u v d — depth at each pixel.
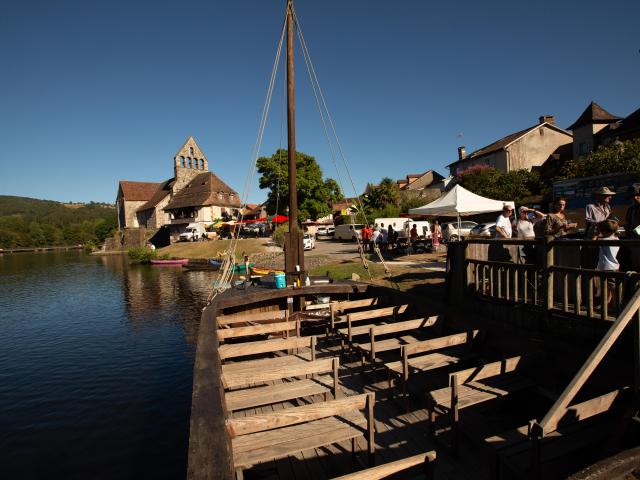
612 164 20.34
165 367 10.66
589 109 28.94
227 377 3.84
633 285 3.91
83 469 6.34
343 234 35.91
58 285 27.23
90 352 12.23
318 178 45.94
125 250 61.12
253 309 8.50
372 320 8.23
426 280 9.93
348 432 3.31
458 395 3.87
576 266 5.64
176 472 6.19
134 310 17.95
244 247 35.84
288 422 3.03
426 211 13.02
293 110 8.34
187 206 55.03
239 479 3.21
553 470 3.31
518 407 4.58
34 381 10.05
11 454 6.82
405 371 4.59
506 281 5.61
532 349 4.63
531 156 33.47
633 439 3.07
